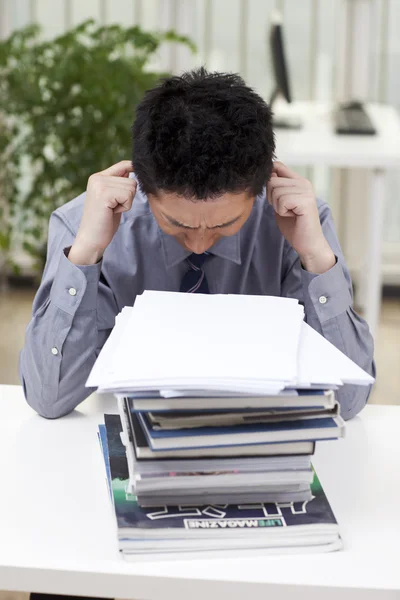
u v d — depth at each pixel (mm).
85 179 3205
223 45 3861
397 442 1322
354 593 982
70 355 1377
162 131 1166
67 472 1210
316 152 2928
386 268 4043
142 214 1546
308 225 1403
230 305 1212
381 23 3824
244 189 1197
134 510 1047
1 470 1209
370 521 1105
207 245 1280
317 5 3789
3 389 1495
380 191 3049
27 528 1077
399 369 3305
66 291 1376
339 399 1371
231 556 1025
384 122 3457
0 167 3469
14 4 3791
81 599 1356
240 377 995
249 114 1190
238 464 1042
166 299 1224
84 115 3160
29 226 3852
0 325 3604
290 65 3875
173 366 1022
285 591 984
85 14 3801
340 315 1421
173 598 996
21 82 3209
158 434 997
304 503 1072
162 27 3803
